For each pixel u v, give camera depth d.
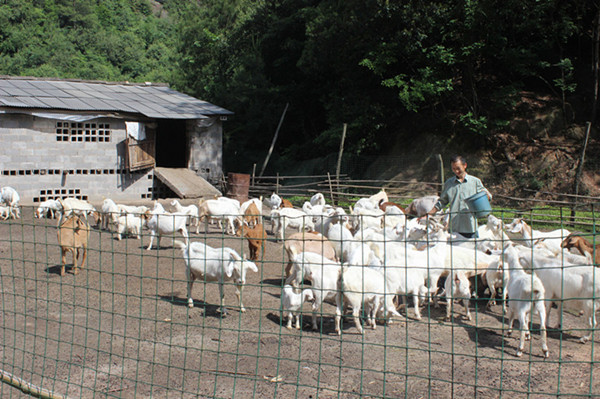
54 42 61.28
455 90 28.34
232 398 5.89
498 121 25.36
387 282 8.33
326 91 33.94
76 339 7.81
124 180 25.06
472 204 9.77
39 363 7.05
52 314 8.83
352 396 6.18
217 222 17.89
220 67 40.47
